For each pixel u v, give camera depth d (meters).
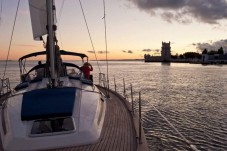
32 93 6.17
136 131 6.81
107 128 6.91
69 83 7.93
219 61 192.50
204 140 18.36
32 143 5.12
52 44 6.30
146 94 37.97
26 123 5.46
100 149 5.52
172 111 26.75
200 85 50.88
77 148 5.45
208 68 135.00
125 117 8.11
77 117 5.70
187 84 52.59
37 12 7.71
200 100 33.34
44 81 7.92
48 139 5.20
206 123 22.44
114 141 6.01
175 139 18.55
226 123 22.48
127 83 54.09
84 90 7.24
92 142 5.34
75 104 6.05
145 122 22.45
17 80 54.03
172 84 52.22
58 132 5.34
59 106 5.70
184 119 23.66
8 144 5.16
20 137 5.21
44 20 7.77
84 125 5.58
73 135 5.32
